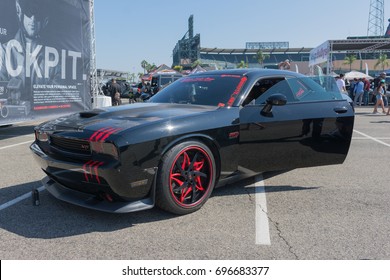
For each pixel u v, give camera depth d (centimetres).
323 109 411
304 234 300
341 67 8231
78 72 1037
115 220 325
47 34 899
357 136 847
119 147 284
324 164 423
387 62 7075
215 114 348
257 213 345
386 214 346
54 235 296
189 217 333
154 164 303
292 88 412
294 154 398
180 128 316
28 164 554
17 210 349
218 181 359
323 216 340
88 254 265
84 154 308
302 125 395
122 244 281
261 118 371
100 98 1273
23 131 955
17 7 796
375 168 531
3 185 437
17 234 297
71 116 370
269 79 407
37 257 261
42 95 886
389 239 291
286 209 357
